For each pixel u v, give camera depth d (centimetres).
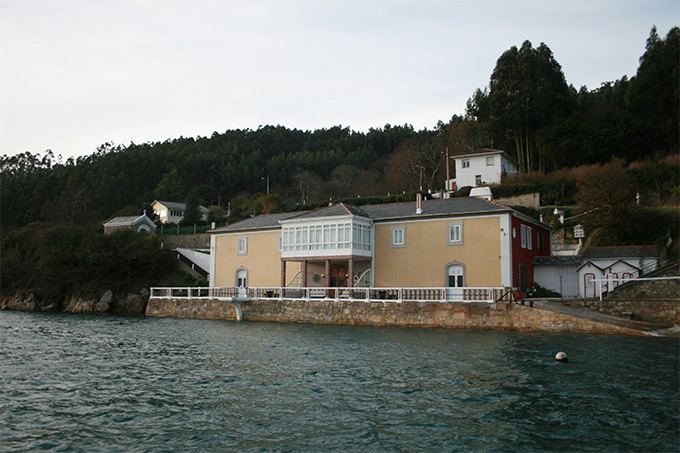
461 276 3850
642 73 6962
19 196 11075
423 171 9288
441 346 2536
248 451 1203
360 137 15688
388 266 4175
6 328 3681
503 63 7469
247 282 4959
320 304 3684
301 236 4294
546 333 2909
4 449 1226
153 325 3812
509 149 7912
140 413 1502
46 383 1884
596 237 4769
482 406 1519
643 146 6575
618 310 2986
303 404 1569
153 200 10988
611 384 1723
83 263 5888
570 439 1243
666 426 1316
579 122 6781
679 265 3234
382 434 1301
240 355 2405
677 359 2102
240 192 12750
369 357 2291
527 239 4156
